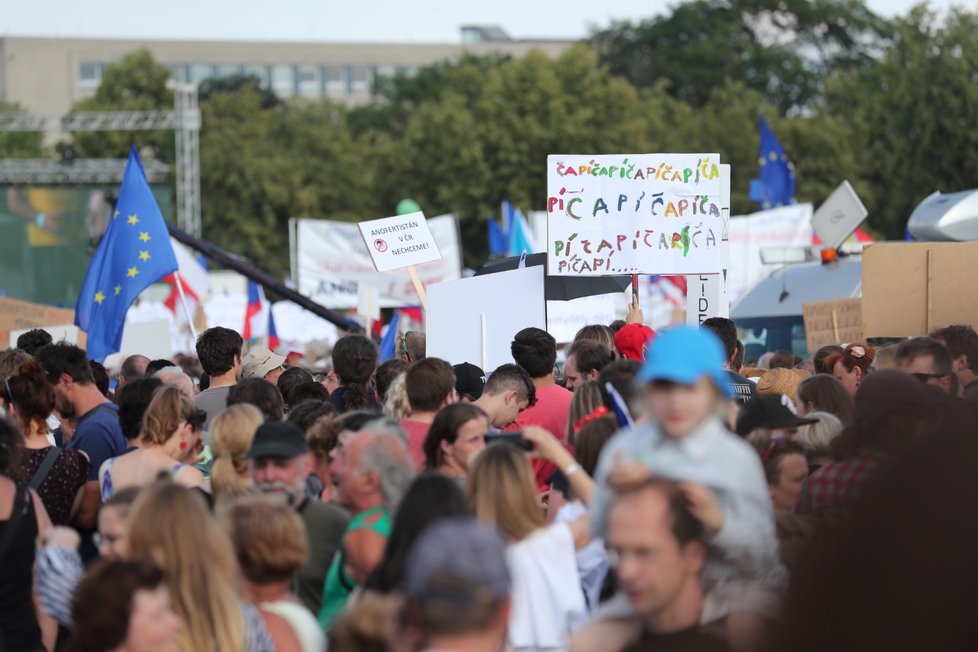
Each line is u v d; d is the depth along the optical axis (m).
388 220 26.34
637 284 24.59
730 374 19.41
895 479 9.80
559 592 11.86
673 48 199.00
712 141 141.50
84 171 117.94
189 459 16.69
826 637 9.61
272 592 11.49
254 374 23.89
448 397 16.52
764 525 10.11
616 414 13.93
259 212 147.75
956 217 32.31
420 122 142.38
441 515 10.85
